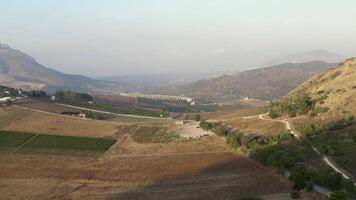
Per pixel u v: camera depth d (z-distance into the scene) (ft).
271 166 345.51
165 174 372.79
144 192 326.44
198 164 394.93
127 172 388.57
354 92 533.96
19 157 449.89
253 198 271.69
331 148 340.18
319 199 254.47
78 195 330.13
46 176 384.88
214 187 321.11
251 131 501.97
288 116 556.10
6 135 531.50
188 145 479.41
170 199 302.25
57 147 489.67
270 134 462.60
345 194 229.25
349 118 439.63
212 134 530.68
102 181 364.99
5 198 330.75
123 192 330.75
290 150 360.48
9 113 643.45
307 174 286.25
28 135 535.19
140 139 533.55
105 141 522.06
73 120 643.45
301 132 431.43
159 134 557.74
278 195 279.69
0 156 452.35
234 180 332.19
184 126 611.88
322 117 492.95
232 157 405.59
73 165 420.36
